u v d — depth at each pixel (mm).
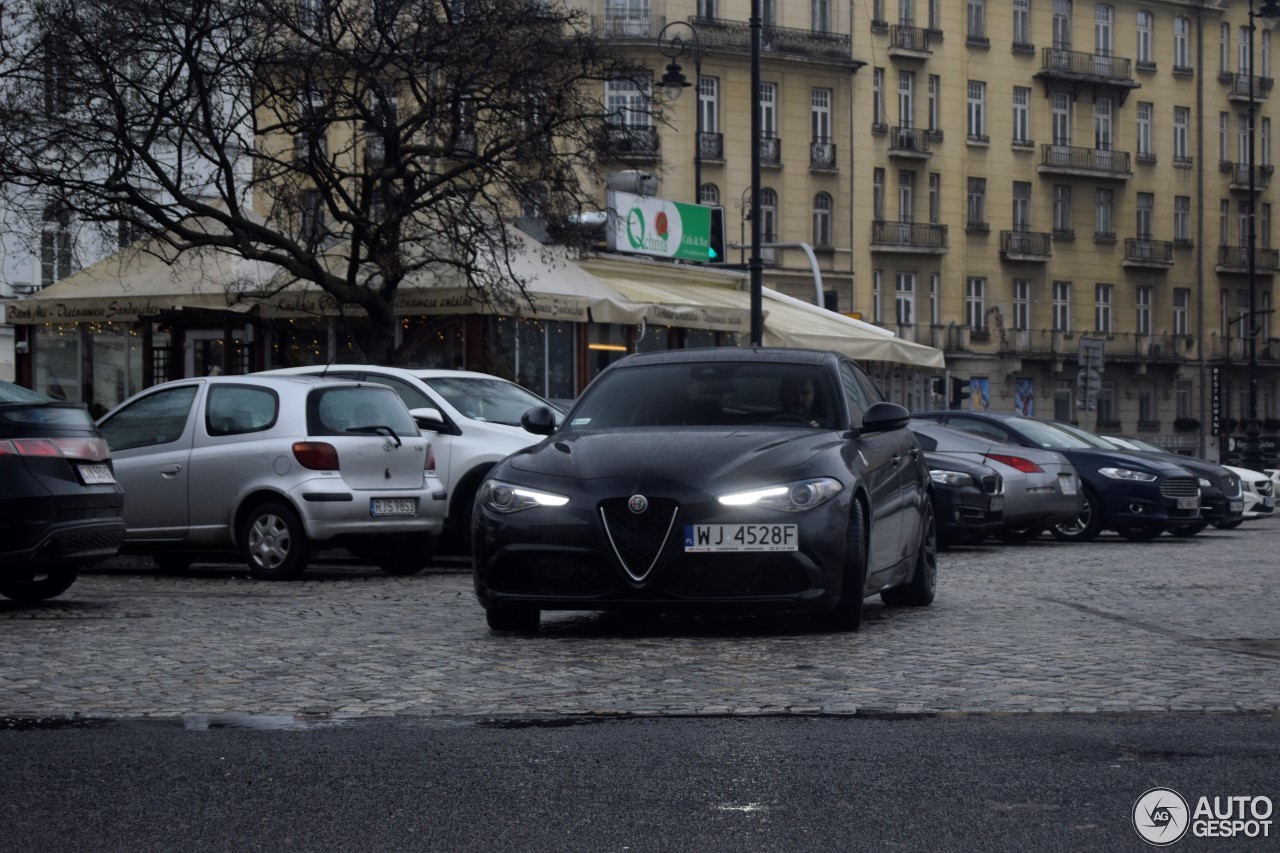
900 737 6660
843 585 10188
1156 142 78125
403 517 15992
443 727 7008
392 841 5008
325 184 26297
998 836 4992
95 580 15875
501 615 10422
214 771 6078
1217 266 79750
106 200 26156
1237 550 21016
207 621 11414
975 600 13141
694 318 28703
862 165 69250
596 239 31875
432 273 26109
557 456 10242
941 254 71375
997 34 73312
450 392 17750
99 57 25531
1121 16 76875
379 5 26250
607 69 28016
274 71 26656
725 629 10688
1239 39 80750
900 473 11617
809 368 11445
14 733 6949
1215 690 7945
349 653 9523
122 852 4918
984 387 72375
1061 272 75312
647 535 9711
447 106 27141
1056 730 6828
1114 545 22531
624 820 5242
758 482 9820
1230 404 80250
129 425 16438
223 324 27328
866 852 4820
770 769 6016
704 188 65750
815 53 67312
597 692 7945
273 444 15727
